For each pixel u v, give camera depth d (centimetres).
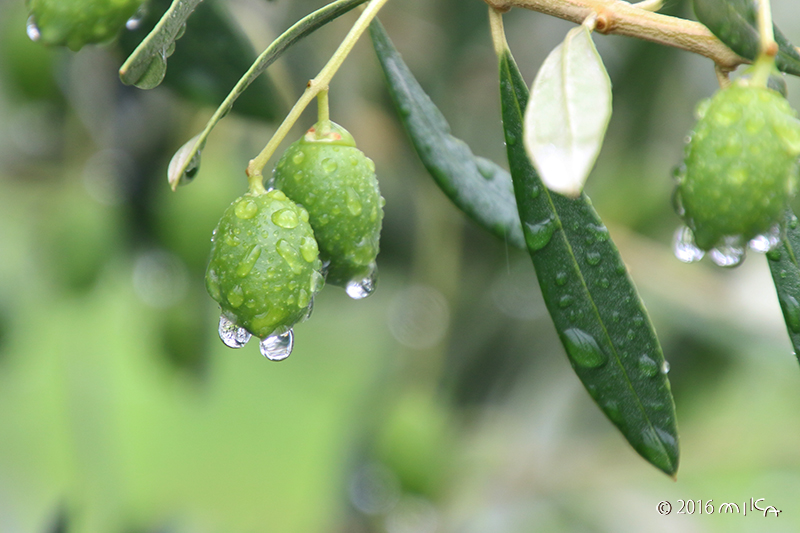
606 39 64
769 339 61
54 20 42
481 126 63
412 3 60
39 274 62
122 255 56
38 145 56
